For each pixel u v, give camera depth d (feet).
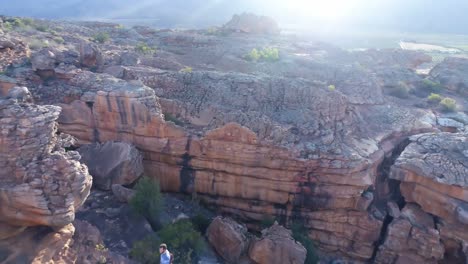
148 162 74.08
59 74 76.89
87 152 68.49
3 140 39.06
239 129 69.36
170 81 82.94
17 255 38.60
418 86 121.29
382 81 115.75
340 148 70.13
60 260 41.65
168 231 56.29
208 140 70.69
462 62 135.03
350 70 110.93
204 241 60.29
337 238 72.38
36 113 40.88
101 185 65.62
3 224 39.70
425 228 66.90
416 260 67.00
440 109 101.71
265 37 183.93
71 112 72.18
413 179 68.90
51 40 116.88
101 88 73.36
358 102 90.48
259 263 57.93
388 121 84.94
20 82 73.87
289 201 71.46
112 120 71.97
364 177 68.44
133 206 59.41
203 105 77.36
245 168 71.00
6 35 100.58
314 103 79.25
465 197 63.82
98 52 89.71
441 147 71.92
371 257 71.26
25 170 39.01
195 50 144.66
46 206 38.24
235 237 58.90
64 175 39.60
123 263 47.62
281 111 77.61
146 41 156.56
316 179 69.51
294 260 57.11
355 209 70.23
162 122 70.95
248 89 81.05
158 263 49.65
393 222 68.95
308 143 70.38
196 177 73.46
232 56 134.31
